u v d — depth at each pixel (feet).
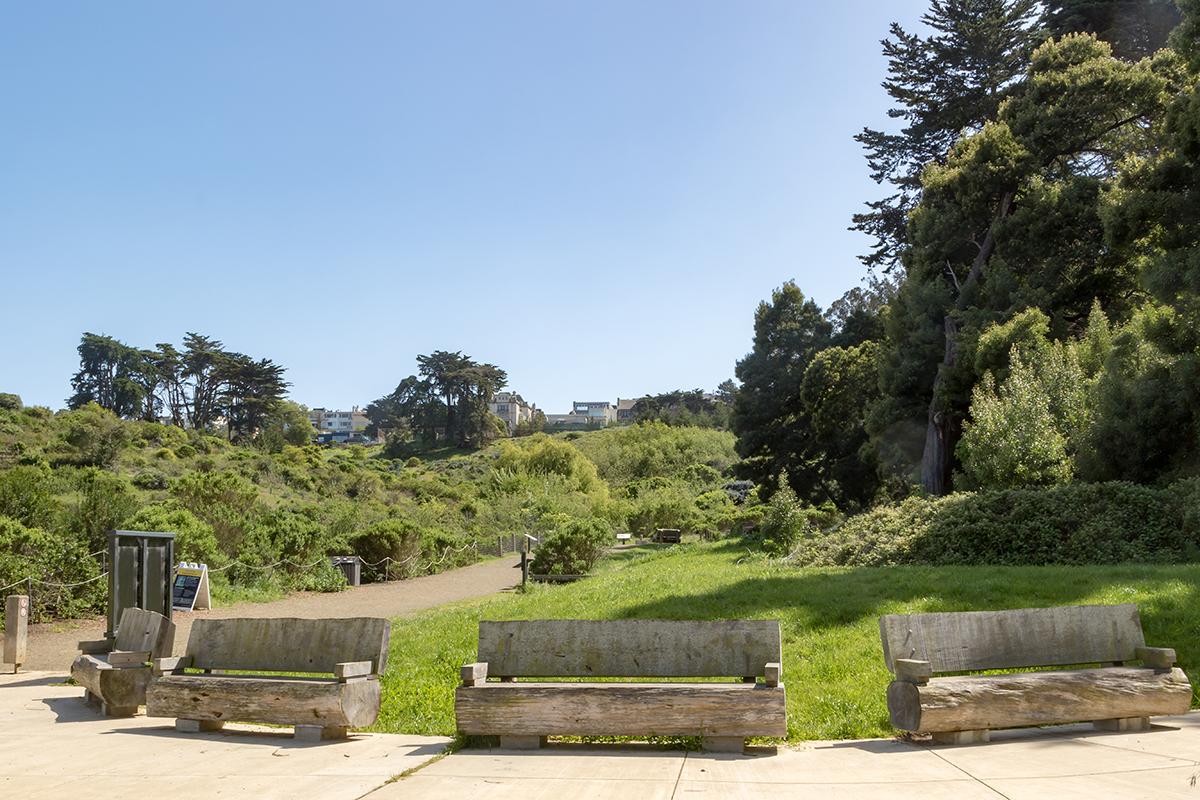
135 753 20.97
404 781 17.81
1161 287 63.36
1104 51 106.42
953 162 108.17
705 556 88.79
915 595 38.32
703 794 16.47
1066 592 36.27
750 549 90.12
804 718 23.67
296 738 22.48
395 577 88.94
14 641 37.32
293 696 22.26
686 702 19.95
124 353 376.48
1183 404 60.85
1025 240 98.43
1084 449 65.10
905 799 15.93
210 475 85.05
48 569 53.67
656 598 44.32
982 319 93.40
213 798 16.79
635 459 287.89
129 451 201.77
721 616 37.60
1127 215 69.15
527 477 196.85
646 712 20.02
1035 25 144.77
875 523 64.69
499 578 89.35
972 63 145.48
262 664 23.90
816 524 111.14
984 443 66.23
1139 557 49.34
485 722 20.51
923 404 105.40
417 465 340.39
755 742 21.09
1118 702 21.02
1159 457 62.59
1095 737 20.79
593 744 20.93
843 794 16.33
